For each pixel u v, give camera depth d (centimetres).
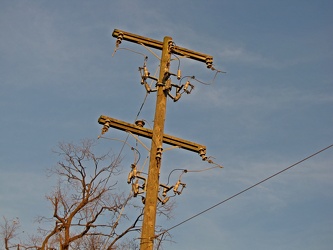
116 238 1716
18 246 1927
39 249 1919
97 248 1816
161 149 982
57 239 1900
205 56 1141
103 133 1002
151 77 1070
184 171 1007
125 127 1009
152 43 1128
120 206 1834
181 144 1038
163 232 1109
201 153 1045
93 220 1881
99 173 1981
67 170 1986
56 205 1925
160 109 1030
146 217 916
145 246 891
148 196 939
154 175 960
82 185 1950
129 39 1123
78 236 1866
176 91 1066
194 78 1070
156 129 1007
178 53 1129
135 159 987
